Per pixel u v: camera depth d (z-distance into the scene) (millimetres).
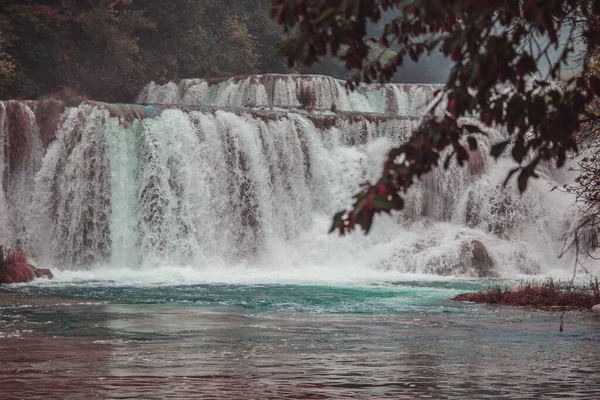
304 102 67188
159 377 12945
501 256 50594
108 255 47375
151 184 48125
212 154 50250
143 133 48625
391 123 55781
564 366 14586
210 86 71000
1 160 47781
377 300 30641
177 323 22062
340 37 5902
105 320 22797
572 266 51844
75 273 43750
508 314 25297
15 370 13594
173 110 49969
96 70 74250
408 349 16953
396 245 49812
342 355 15891
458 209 54281
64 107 48969
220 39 91562
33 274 40094
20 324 21594
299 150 53094
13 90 66938
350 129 55250
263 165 51594
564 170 55594
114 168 48188
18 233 47594
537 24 5848
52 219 47812
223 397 11188
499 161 55719
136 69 76750
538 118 6035
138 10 81312
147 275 43344
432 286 38719
